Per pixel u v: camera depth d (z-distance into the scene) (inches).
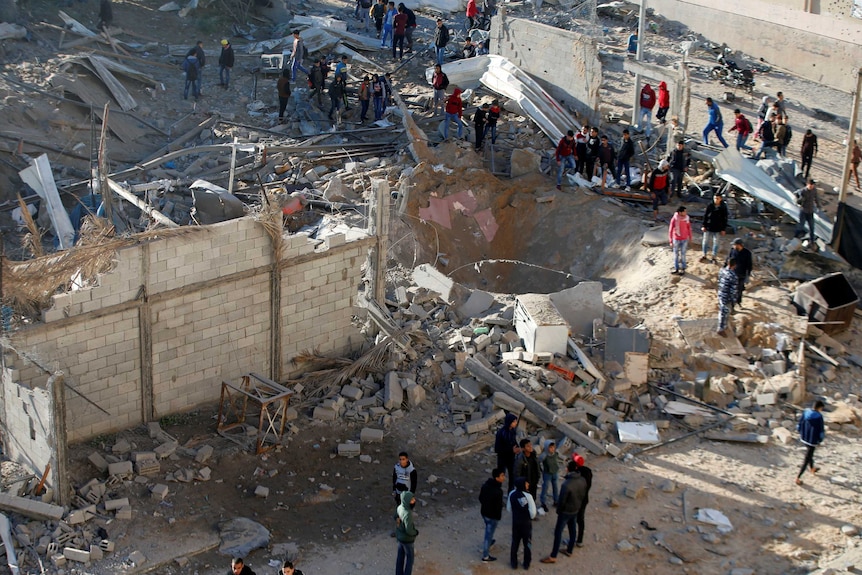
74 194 1055.6
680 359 840.3
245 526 634.2
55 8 1453.0
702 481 717.9
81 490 639.1
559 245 1067.3
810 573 623.8
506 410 767.7
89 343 674.2
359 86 1360.7
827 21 1486.2
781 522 676.1
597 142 1117.1
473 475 717.9
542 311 821.2
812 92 1464.1
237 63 1445.6
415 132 1182.9
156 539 617.3
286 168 1145.4
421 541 644.1
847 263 965.8
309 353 800.9
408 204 1055.6
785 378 818.2
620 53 1552.7
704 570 627.2
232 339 751.1
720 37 1644.9
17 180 1077.8
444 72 1365.7
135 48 1427.2
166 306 703.1
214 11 1576.0
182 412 738.8
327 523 655.1
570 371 805.9
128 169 1128.2
